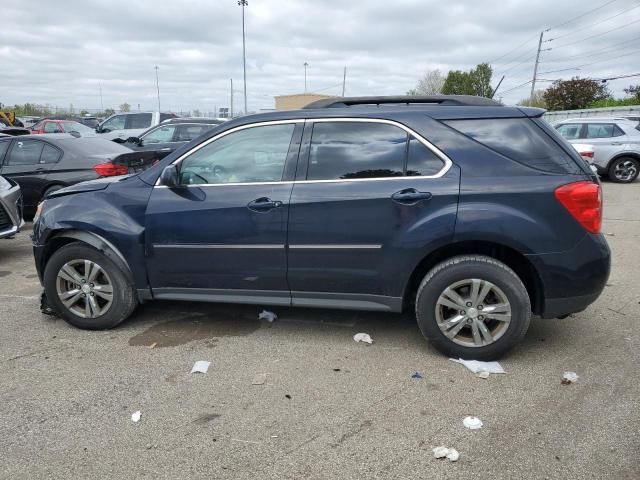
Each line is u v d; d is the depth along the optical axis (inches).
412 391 126.1
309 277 145.9
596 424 111.3
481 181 132.3
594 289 134.4
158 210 153.2
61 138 344.5
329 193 140.3
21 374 136.7
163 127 508.1
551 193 129.2
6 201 252.1
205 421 114.7
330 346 151.9
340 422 113.8
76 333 163.8
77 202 161.5
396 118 139.5
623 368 136.0
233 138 150.6
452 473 97.2
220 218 147.6
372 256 139.8
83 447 106.2
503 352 137.7
